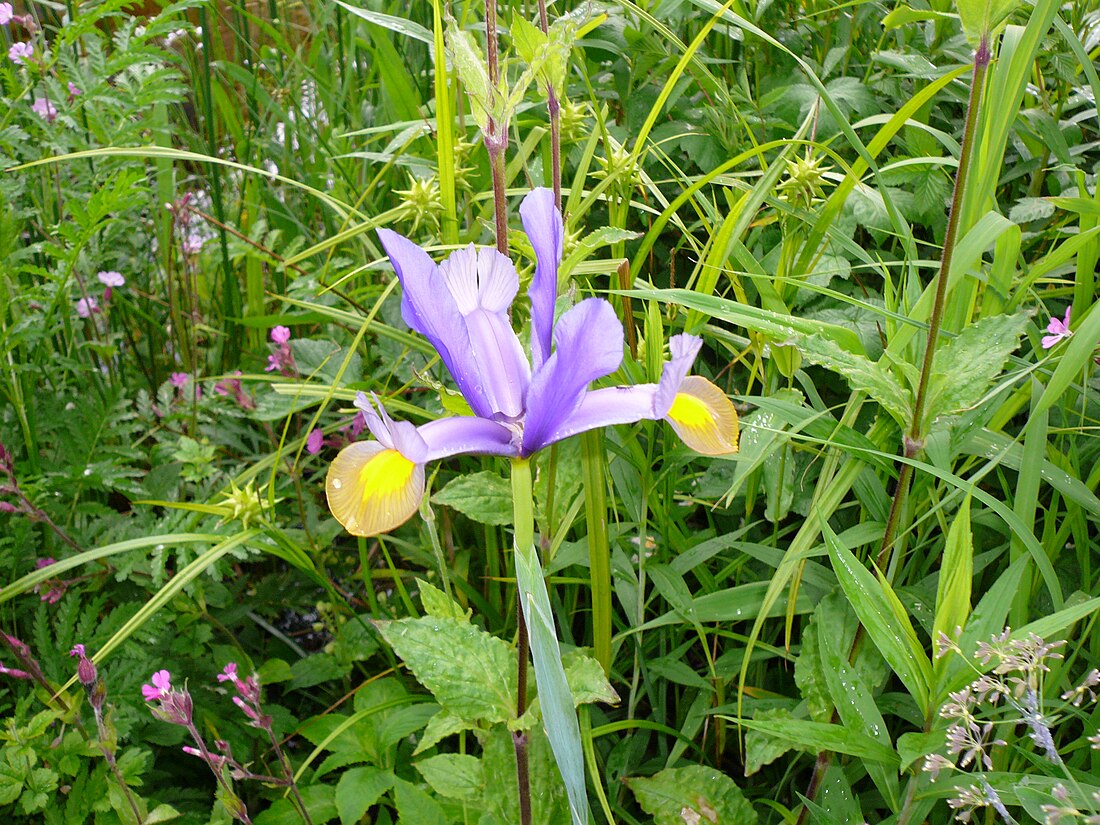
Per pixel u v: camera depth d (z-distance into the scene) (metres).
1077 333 0.29
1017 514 0.30
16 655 0.36
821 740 0.28
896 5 0.47
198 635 0.42
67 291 0.47
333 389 0.37
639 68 0.45
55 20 0.63
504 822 0.34
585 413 0.27
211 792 0.42
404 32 0.40
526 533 0.25
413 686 0.43
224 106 0.62
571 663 0.30
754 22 0.44
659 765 0.39
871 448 0.31
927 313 0.32
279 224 0.61
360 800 0.36
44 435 0.48
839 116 0.33
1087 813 0.26
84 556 0.36
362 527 0.25
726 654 0.37
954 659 0.28
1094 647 0.33
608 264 0.35
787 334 0.30
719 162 0.45
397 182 0.53
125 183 0.42
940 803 0.33
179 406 0.50
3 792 0.34
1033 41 0.31
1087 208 0.33
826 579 0.35
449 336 0.27
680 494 0.41
